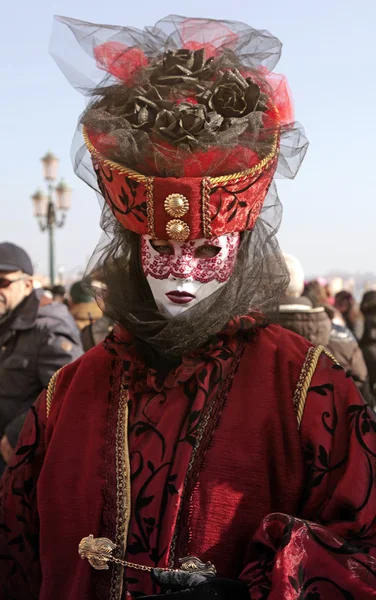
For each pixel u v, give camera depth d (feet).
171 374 5.32
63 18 5.71
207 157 4.99
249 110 5.26
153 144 5.03
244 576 4.75
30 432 5.78
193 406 5.14
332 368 5.28
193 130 5.02
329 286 24.36
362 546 4.74
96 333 12.74
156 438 5.17
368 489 4.89
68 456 5.40
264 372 5.24
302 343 5.41
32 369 10.64
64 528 5.27
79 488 5.28
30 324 10.68
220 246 5.20
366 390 11.48
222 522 4.92
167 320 5.25
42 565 5.35
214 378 5.23
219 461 5.02
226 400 5.18
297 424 5.12
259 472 5.01
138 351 5.50
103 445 5.33
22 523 5.69
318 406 5.11
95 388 5.58
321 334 10.16
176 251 5.19
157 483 5.06
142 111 5.21
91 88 5.68
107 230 5.67
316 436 5.05
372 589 4.53
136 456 5.20
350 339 11.39
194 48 5.77
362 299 16.34
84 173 5.60
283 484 5.05
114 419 5.39
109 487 5.19
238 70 5.51
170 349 5.25
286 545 4.58
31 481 5.72
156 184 4.97
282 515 4.73
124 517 5.08
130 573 4.99
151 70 5.53
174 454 5.08
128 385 5.40
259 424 5.09
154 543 4.98
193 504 4.96
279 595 4.44
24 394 10.65
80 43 5.71
